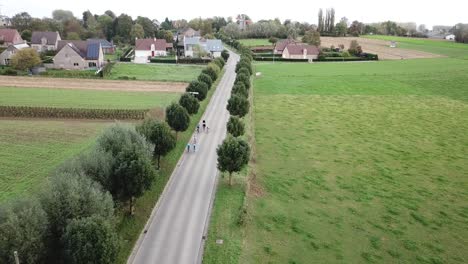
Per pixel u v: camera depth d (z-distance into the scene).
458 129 71.38
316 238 35.53
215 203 39.78
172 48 175.50
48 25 182.50
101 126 62.94
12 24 191.38
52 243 26.30
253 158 52.91
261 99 90.12
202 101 82.62
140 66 129.00
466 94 100.06
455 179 50.44
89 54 124.38
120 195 35.19
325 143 61.88
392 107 86.00
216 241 33.09
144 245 32.53
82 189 28.42
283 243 34.16
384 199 44.28
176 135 57.56
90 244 24.98
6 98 78.88
